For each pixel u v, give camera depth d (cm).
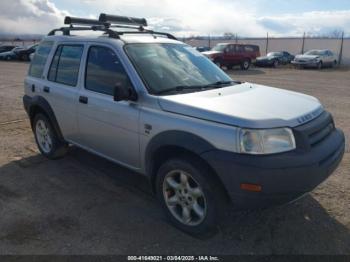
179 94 342
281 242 314
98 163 501
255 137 275
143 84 348
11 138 627
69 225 341
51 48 490
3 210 369
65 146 507
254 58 2734
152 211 368
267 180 270
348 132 659
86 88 415
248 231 331
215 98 331
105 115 383
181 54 416
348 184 423
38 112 516
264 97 348
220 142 283
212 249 305
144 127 339
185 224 326
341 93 1219
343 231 329
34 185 430
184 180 320
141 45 392
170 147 322
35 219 352
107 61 389
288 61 3183
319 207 372
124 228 336
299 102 345
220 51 2475
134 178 450
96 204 382
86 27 460
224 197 302
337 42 3562
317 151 295
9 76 1798
